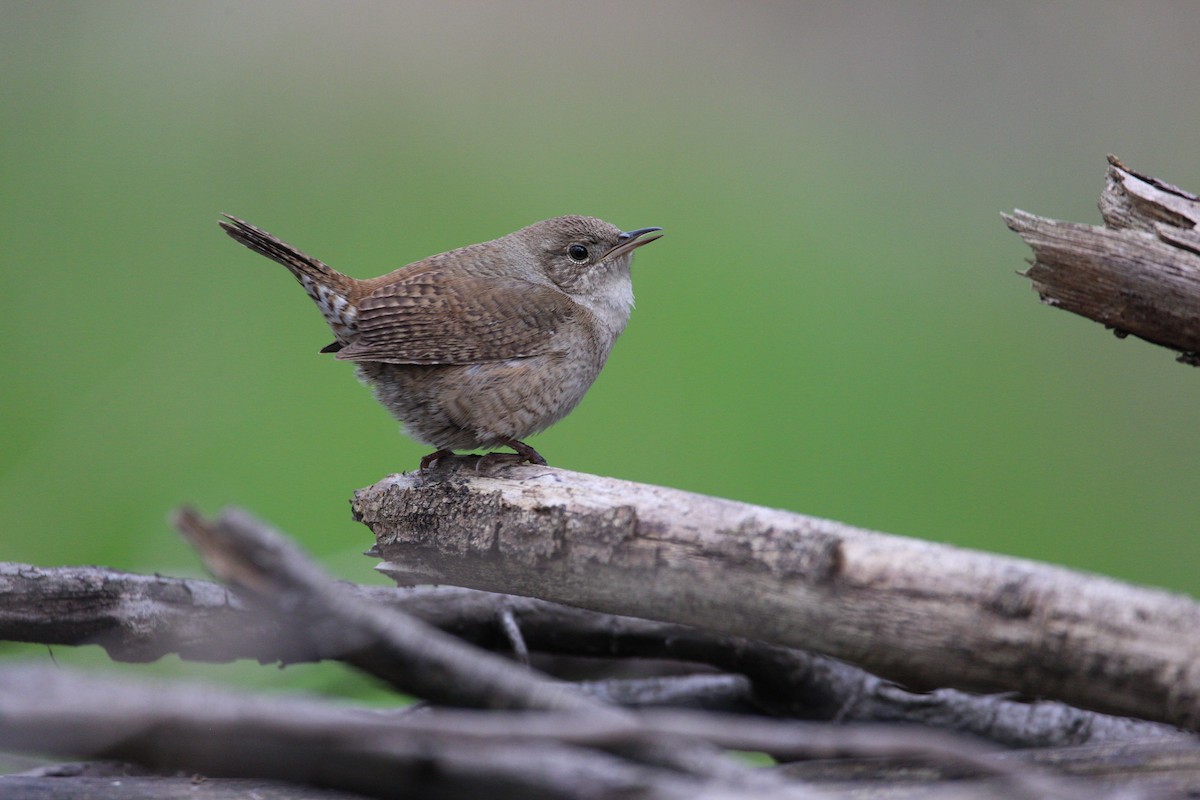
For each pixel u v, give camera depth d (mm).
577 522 3646
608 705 3684
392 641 3035
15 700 2537
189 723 2615
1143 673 3348
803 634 3633
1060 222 3672
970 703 3676
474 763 2855
